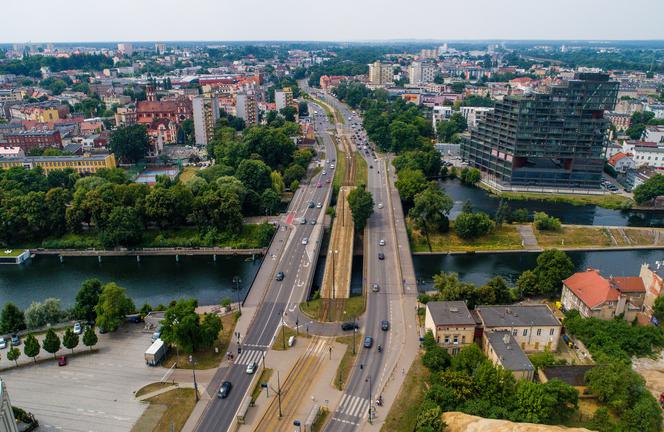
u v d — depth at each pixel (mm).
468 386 135500
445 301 176000
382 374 152500
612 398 136125
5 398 108000
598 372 139875
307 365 157250
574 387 138250
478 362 145500
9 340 173500
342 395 144000
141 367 157500
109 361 160625
